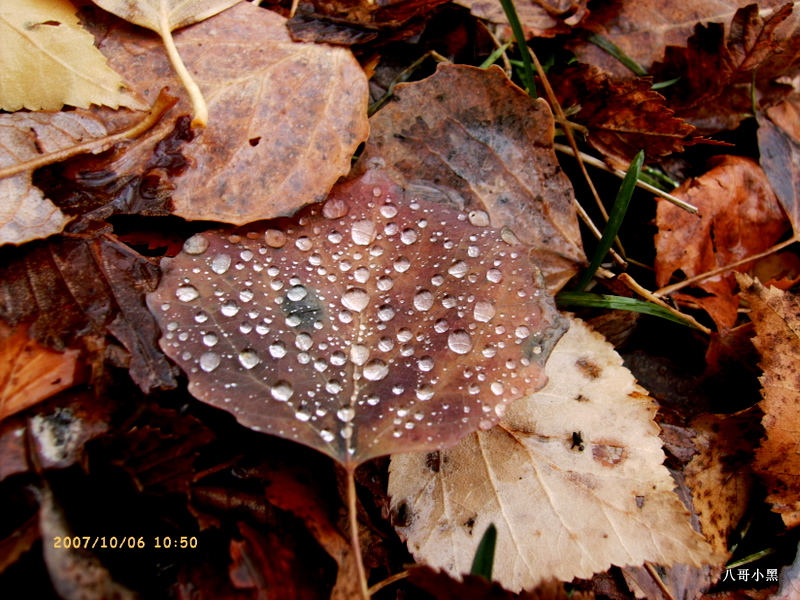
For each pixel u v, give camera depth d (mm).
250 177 99
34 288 90
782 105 138
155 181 97
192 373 85
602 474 99
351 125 103
